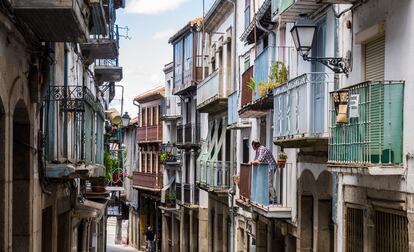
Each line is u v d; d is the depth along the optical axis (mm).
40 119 12523
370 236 11516
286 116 14914
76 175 13422
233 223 25844
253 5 21922
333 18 13492
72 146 14984
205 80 29906
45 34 10703
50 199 13438
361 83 10664
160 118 44688
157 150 47750
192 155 36781
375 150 10359
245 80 21328
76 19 9680
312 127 13414
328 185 14633
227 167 26922
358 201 12086
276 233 19219
